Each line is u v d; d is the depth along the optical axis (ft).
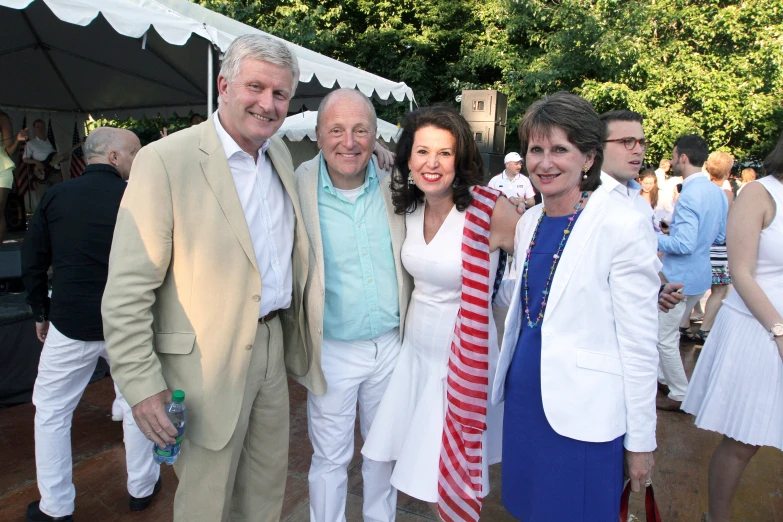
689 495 9.50
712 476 7.64
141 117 27.45
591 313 5.46
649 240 5.30
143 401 5.40
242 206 5.98
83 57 19.97
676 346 13.00
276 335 6.61
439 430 6.80
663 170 24.39
